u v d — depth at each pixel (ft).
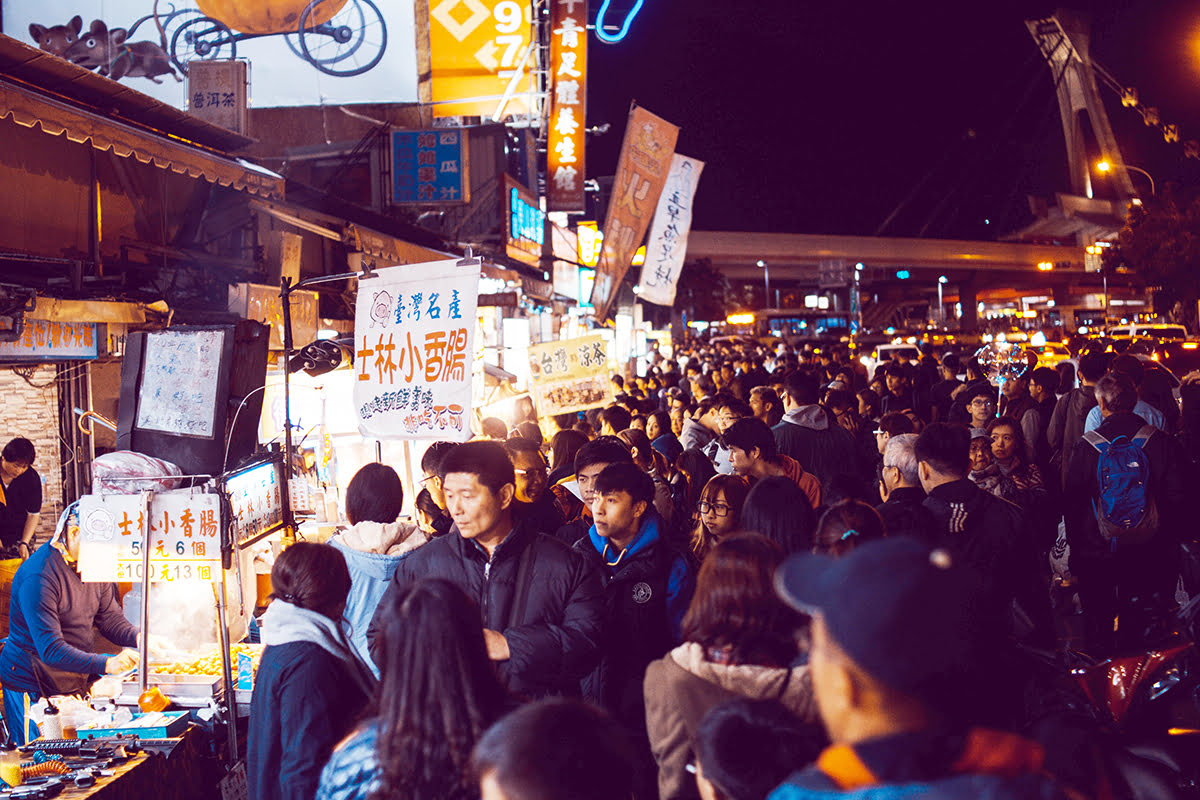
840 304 407.03
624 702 14.05
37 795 12.62
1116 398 21.75
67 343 26.96
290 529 17.98
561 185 65.46
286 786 10.15
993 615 11.91
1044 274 360.89
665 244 52.06
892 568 5.29
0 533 26.14
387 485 14.92
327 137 66.80
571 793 5.27
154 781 13.80
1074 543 22.33
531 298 71.15
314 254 45.32
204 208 38.78
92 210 32.53
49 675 16.56
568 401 36.29
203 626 16.08
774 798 5.33
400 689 7.39
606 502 14.55
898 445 17.38
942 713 5.17
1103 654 21.75
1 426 29.01
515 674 11.60
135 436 18.84
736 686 8.43
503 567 12.50
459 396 17.52
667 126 47.50
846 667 5.21
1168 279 136.15
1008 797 4.94
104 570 15.53
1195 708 13.61
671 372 71.41
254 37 57.41
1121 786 10.68
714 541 16.78
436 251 52.47
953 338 128.67
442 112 59.98
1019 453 22.58
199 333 18.69
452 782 7.14
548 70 66.64
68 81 27.86
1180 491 21.27
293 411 23.20
